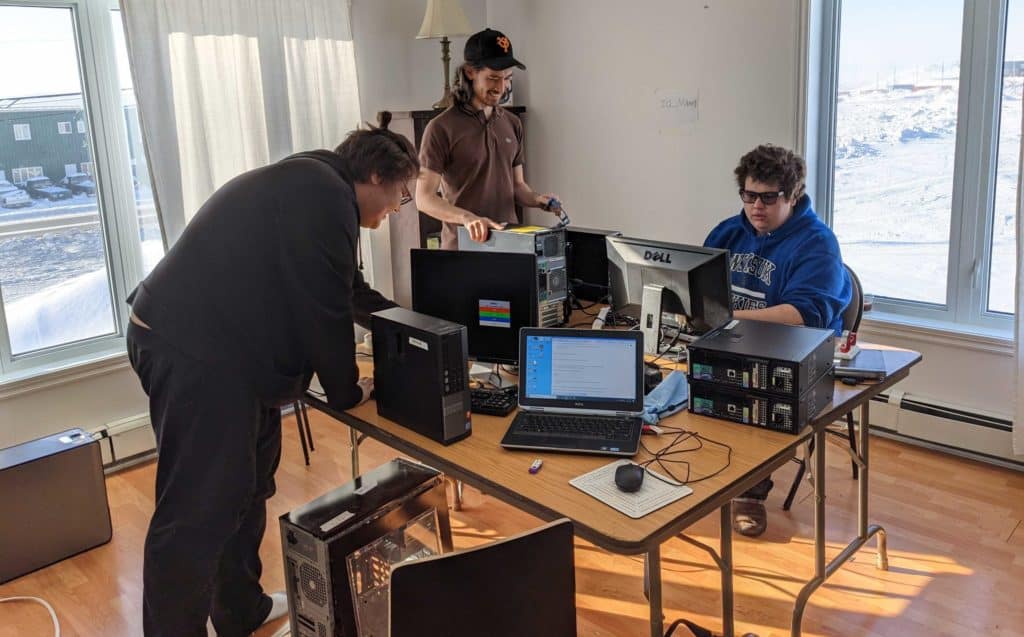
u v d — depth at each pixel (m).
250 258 1.99
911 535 2.83
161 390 2.04
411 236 4.24
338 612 2.06
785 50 3.52
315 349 2.04
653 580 1.65
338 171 2.11
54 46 3.28
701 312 2.42
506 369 2.50
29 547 2.81
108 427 3.52
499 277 2.36
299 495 3.28
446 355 1.95
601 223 4.45
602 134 4.32
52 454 2.82
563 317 2.82
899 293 3.58
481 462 1.91
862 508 2.51
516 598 1.50
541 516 1.72
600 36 4.20
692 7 3.80
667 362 2.50
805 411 1.99
